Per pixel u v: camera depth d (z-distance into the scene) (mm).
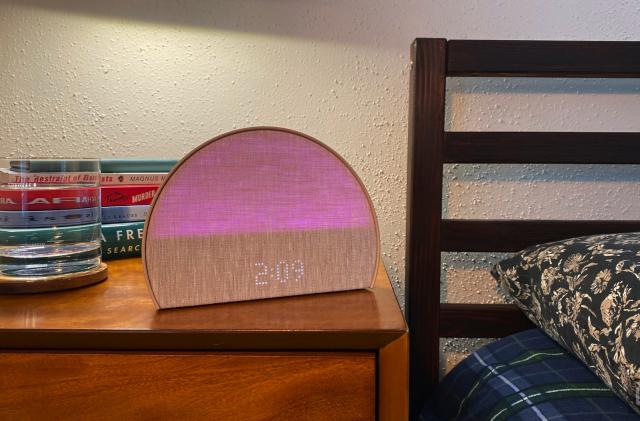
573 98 875
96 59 854
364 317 488
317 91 875
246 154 525
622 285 531
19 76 850
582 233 803
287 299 545
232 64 867
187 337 450
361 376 462
